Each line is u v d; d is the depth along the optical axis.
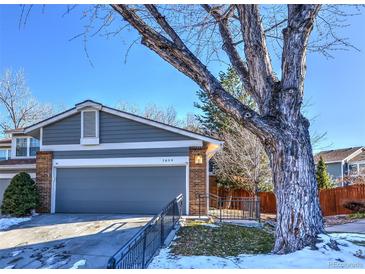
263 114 6.29
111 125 12.95
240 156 18.03
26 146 17.56
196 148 12.20
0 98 29.67
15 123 30.16
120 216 11.72
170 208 9.05
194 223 10.52
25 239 9.19
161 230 7.55
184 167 12.31
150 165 12.50
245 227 10.27
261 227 10.48
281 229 5.68
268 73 6.49
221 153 19.22
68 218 11.59
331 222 13.32
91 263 7.13
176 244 7.77
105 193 12.72
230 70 21.30
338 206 17.92
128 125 12.84
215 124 21.84
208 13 7.17
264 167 17.92
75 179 13.02
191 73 6.15
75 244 8.54
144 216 11.69
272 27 7.77
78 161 12.98
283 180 5.71
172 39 6.27
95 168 12.96
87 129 13.02
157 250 7.08
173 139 12.45
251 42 6.57
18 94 30.45
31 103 31.06
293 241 5.47
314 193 5.76
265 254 5.80
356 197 17.59
